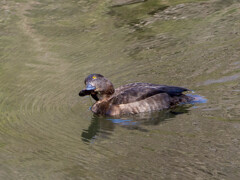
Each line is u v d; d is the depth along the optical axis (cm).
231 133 899
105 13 1786
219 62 1267
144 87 1094
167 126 970
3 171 836
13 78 1316
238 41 1387
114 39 1534
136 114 1054
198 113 1009
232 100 1050
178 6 1802
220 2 1788
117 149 890
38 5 1916
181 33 1523
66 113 1101
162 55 1370
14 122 1061
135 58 1370
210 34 1478
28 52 1487
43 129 1016
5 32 1648
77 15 1777
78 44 1520
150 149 872
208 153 831
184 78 1205
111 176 787
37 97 1195
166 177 764
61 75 1315
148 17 1708
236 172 761
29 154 901
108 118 1059
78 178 790
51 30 1648
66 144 936
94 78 1095
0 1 1958
